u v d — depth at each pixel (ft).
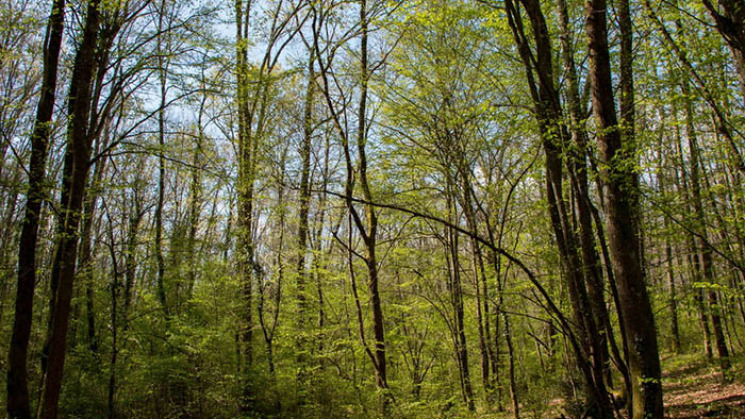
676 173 32.63
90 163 25.29
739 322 52.06
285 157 41.57
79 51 29.22
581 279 22.22
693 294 28.76
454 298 38.19
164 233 45.42
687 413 27.76
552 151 18.53
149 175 47.24
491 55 31.35
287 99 42.52
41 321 41.91
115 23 27.30
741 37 18.11
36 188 27.84
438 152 37.35
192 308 38.68
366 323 41.98
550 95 17.06
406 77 37.06
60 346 23.08
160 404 35.83
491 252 38.45
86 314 38.37
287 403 36.04
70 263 23.98
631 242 17.31
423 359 47.24
